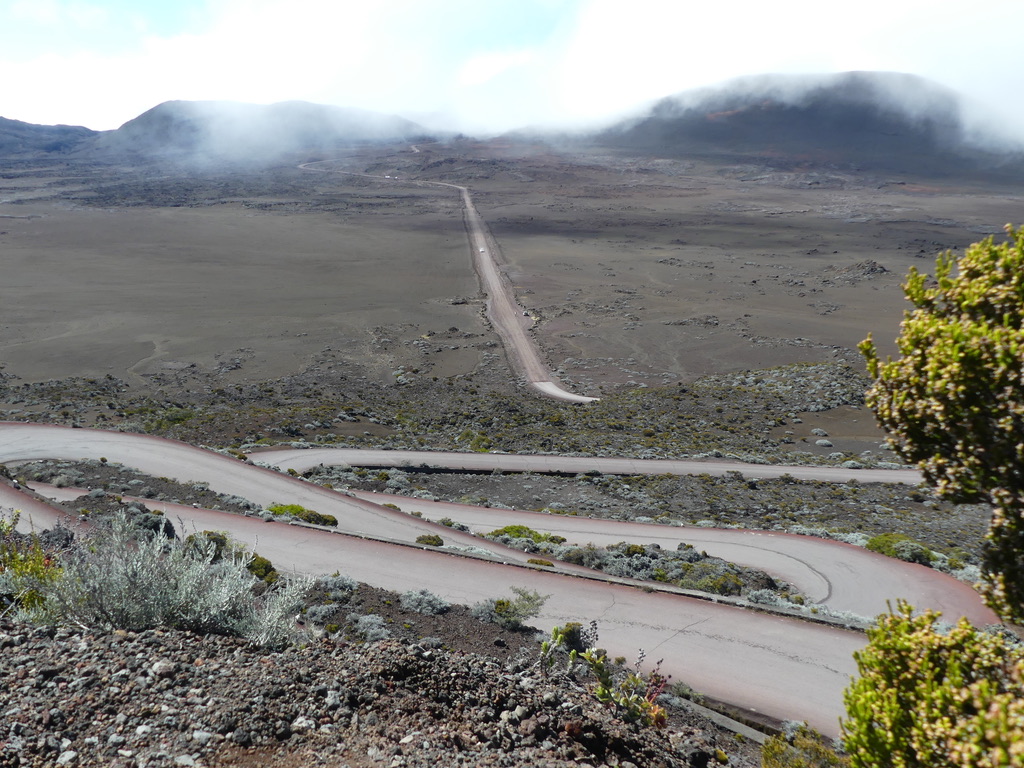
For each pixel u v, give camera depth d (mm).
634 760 7738
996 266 7473
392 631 16688
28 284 140875
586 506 40469
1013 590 6816
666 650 18625
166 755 5477
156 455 38812
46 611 7848
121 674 6543
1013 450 6672
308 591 18766
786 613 20703
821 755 10711
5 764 5152
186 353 101938
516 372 97625
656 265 179875
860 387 81625
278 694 6613
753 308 135625
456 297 142750
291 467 45375
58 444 39906
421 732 6578
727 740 13320
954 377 6945
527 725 7336
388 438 57281
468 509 36500
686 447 59094
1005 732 5309
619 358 105375
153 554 8719
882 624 7160
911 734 6312
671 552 29375
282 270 166125
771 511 41500
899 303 139875
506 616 18547
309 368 97000
